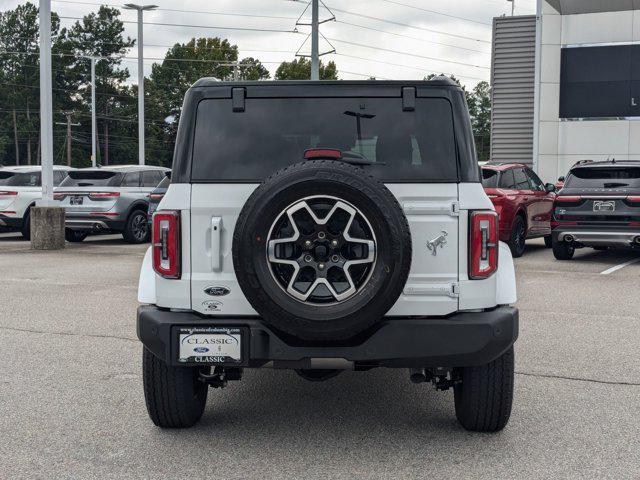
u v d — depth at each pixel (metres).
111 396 5.69
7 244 18.47
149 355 4.72
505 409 4.70
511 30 29.89
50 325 8.34
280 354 4.29
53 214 17.11
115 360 6.78
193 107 4.58
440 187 4.42
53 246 17.12
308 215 4.03
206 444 4.67
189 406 4.80
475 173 4.46
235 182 4.46
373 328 4.29
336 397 5.72
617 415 5.24
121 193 18.19
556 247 14.42
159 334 4.38
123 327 8.23
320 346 4.27
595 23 24.81
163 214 4.45
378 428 4.98
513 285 4.61
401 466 4.30
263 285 4.02
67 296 10.38
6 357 6.88
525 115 30.02
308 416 5.25
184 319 4.39
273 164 4.52
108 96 106.75
